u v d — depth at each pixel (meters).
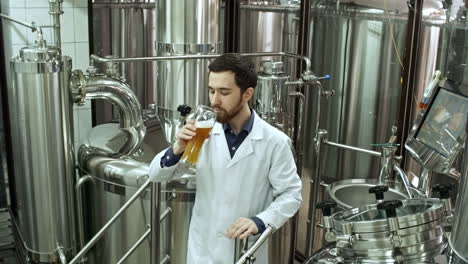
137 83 3.71
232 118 1.95
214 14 2.72
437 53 2.91
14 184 3.77
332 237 1.95
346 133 3.43
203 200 2.09
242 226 1.89
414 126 2.58
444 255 1.88
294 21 3.55
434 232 1.87
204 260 2.12
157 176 2.00
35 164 2.80
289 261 3.14
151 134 3.01
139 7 3.58
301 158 3.39
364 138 3.37
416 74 3.07
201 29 2.68
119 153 2.85
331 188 2.78
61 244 2.96
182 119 2.72
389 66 3.16
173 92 2.77
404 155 3.25
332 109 3.46
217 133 2.04
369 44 3.19
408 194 2.48
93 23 3.51
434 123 2.45
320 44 3.43
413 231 1.81
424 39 2.98
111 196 2.79
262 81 2.79
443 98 2.46
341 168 3.51
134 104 2.91
